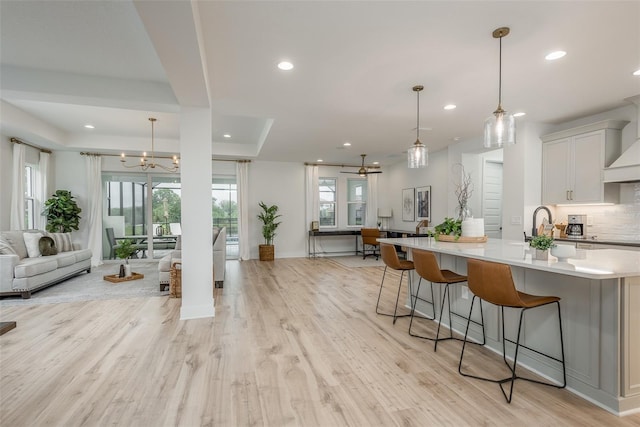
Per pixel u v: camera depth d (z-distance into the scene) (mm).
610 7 2109
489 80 3303
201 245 3689
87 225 7145
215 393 2119
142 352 2740
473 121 4777
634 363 1914
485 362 2570
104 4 2275
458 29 2377
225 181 8258
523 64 2943
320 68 3021
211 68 3021
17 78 3314
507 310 2652
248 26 2330
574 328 2133
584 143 4270
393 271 6531
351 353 2730
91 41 2795
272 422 1829
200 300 3680
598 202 4105
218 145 7426
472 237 3471
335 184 9188
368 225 9273
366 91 3600
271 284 5371
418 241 3775
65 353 2719
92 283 5344
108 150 6793
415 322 3518
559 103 3988
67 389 2168
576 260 2254
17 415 1890
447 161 6844
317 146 6570
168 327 3342
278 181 8531
